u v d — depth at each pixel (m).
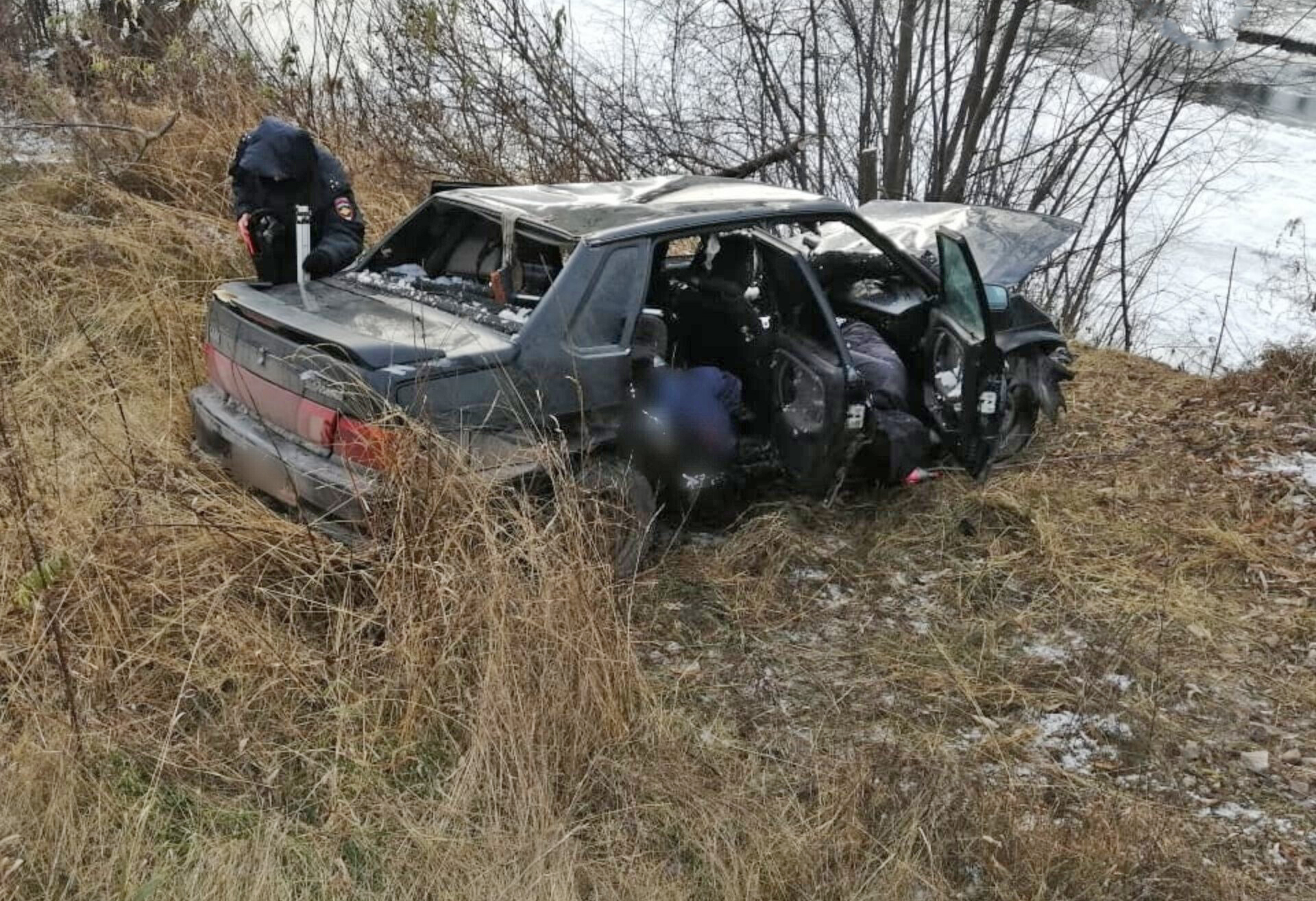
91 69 8.27
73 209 7.06
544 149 9.16
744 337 5.20
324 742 3.52
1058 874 3.24
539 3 11.88
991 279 5.71
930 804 3.44
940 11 10.52
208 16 9.15
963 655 4.37
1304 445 6.32
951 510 5.32
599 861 3.17
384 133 8.70
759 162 8.72
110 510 4.15
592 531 4.11
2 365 5.52
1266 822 3.59
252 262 6.38
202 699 3.65
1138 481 5.86
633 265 4.48
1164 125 12.27
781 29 10.48
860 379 4.77
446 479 3.81
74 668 3.57
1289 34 11.97
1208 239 13.21
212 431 4.39
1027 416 6.07
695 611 4.51
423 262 5.16
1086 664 4.36
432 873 3.06
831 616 4.59
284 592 3.94
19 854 2.96
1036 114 10.98
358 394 3.83
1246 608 4.84
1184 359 10.23
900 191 10.74
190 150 7.82
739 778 3.56
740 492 5.07
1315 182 14.59
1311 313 11.83
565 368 4.29
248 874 3.00
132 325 5.90
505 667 3.46
